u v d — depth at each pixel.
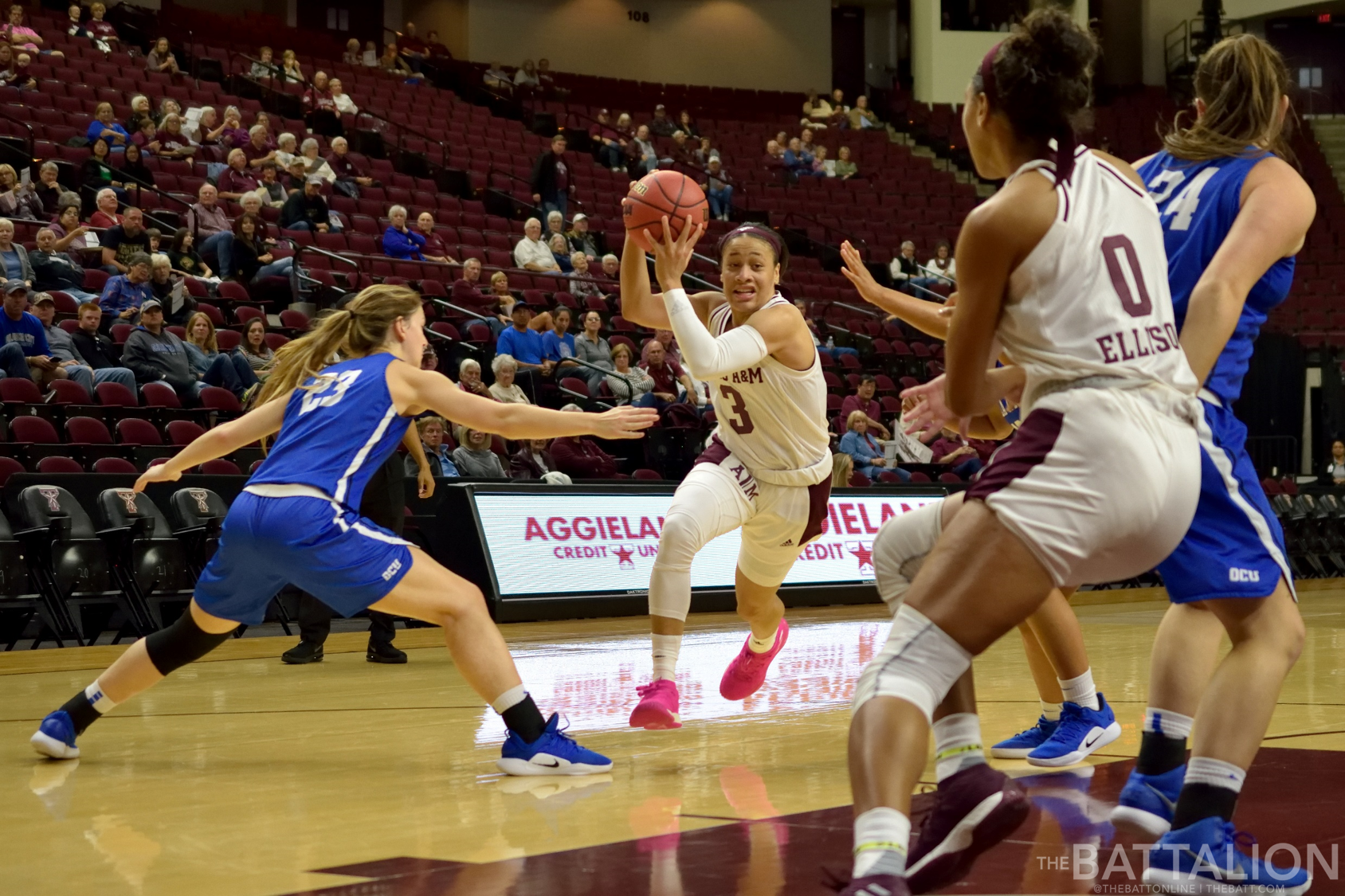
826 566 10.07
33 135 12.70
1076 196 1.86
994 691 4.64
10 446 7.42
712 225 17.73
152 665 3.33
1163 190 2.33
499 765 3.13
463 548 8.45
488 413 3.22
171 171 12.88
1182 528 1.87
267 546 3.11
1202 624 2.19
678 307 3.26
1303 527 14.34
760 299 3.59
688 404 11.23
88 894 1.99
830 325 14.98
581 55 23.97
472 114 18.84
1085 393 1.82
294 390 3.33
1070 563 1.79
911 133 23.27
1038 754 3.13
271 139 15.06
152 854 2.27
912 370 14.69
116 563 6.99
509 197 15.91
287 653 6.14
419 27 23.88
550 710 4.36
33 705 4.51
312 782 3.03
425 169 16.09
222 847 2.33
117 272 10.30
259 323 9.41
